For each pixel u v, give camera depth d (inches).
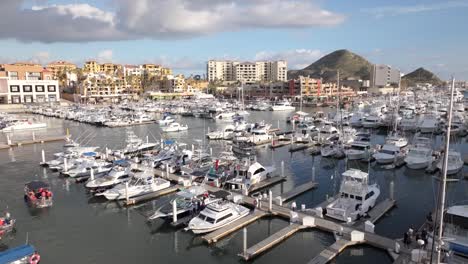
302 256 1071.6
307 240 1160.2
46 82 6786.4
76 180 1795.0
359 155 2170.3
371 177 1881.2
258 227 1259.8
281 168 1926.7
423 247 992.2
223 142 2960.1
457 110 4281.5
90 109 5285.4
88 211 1429.6
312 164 2175.2
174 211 1258.0
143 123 4247.0
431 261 834.2
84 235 1226.6
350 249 1087.0
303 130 3112.7
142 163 2059.5
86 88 7455.7
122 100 7573.8
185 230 1219.2
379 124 3636.8
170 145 2477.9
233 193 1528.1
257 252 1066.7
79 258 1077.1
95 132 3580.2
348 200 1331.2
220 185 1670.8
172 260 1069.1
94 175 1806.1
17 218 1357.0
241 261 1056.8
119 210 1441.9
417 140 2513.5
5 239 1186.0
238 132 3117.6
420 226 1232.2
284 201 1492.4
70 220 1346.0
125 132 3567.9
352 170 1464.1
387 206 1376.7
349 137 2613.2
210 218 1205.1
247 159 1935.3
